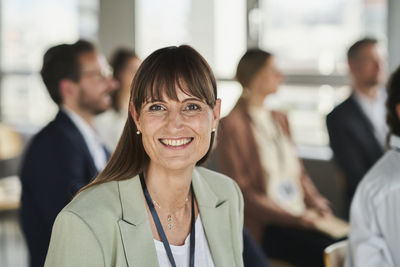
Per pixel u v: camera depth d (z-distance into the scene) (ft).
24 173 7.73
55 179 7.55
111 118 10.68
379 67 12.28
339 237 10.46
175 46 4.25
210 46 17.60
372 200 6.11
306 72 16.26
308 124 16.35
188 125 4.12
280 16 16.47
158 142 4.16
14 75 22.06
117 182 4.37
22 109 22.02
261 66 11.26
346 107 12.22
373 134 12.09
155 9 18.61
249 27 16.78
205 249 4.66
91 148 8.19
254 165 11.14
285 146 11.56
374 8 15.20
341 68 15.72
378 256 6.04
